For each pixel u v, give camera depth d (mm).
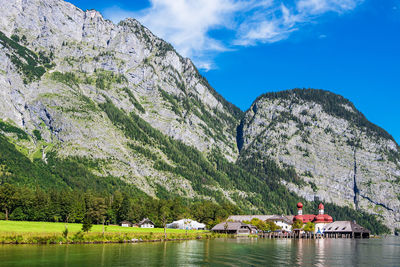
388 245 181875
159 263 94062
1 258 94062
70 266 86312
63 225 193000
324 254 123000
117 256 102812
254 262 100000
